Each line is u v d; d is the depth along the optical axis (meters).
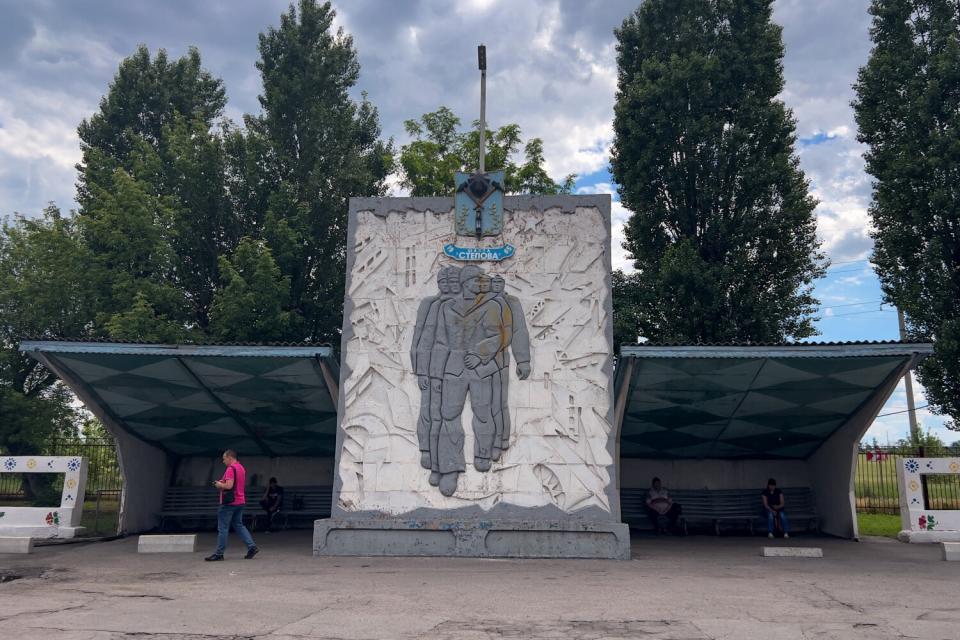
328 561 13.07
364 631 7.46
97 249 25.47
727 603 9.06
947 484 19.59
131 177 24.91
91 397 17.08
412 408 14.34
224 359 15.17
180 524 20.55
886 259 23.89
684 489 20.97
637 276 26.86
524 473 13.98
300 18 29.25
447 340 14.55
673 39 27.17
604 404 14.22
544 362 14.41
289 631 7.45
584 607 8.79
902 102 23.22
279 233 25.23
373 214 15.19
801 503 20.41
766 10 26.17
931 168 22.20
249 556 13.42
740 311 24.92
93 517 22.84
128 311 22.31
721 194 25.78
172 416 18.28
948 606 8.91
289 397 17.19
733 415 17.88
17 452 25.78
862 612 8.51
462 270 14.81
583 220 14.95
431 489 14.00
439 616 8.23
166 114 31.38
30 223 26.53
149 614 8.29
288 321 24.00
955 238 22.62
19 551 14.14
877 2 24.30
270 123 28.02
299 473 21.47
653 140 26.17
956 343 21.67
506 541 13.67
